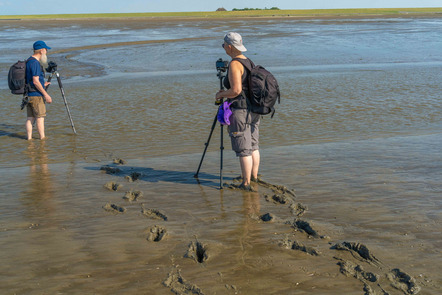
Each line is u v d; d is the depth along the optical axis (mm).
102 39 36969
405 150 6848
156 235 4180
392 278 3295
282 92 12750
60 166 6574
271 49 27312
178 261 3596
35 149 7676
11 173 6230
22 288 3229
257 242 3912
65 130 9016
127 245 3896
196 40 33875
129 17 94312
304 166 6172
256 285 3234
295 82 14547
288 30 44250
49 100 8281
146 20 76375
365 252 3652
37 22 74750
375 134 8219
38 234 4160
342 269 3422
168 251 3770
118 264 3561
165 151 7348
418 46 27719
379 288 3184
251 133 5328
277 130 8695
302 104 11094
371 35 36344
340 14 100250
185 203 4898
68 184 5668
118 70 19578
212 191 5270
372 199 4867
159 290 3186
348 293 3123
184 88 13688
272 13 109562
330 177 5656
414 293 3107
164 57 24078
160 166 6387
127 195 5164
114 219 4504
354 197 4941
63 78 17516
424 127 8695
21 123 9758
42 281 3320
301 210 4625
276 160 6516
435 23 54031
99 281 3311
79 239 4039
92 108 11109
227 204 4844
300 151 7020
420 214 4426
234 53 5023
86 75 18250
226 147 7508
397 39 32500
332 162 6328
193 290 3176
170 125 9250
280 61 21984
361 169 5953
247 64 4984
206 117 9914
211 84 14375
